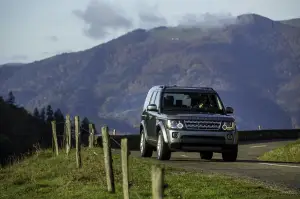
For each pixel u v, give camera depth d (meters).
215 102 21.20
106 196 12.24
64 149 23.88
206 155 24.42
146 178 14.45
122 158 10.64
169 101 21.12
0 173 19.42
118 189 13.02
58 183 14.98
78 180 14.98
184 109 20.83
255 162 20.11
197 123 19.66
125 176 10.60
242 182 13.37
